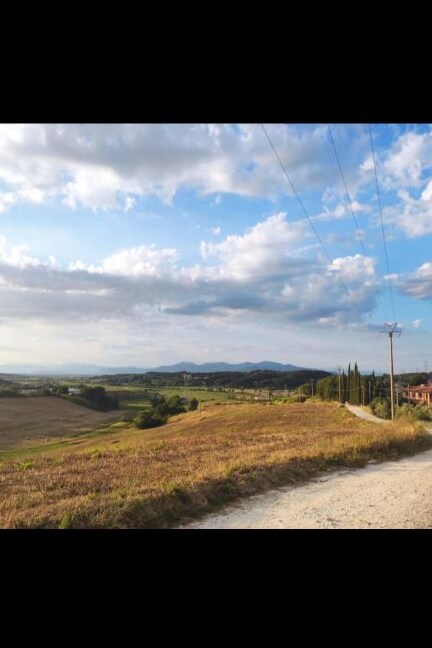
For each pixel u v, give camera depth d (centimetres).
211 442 2464
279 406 9138
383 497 1162
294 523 905
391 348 4997
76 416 10725
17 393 12100
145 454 1945
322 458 1688
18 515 870
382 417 6819
